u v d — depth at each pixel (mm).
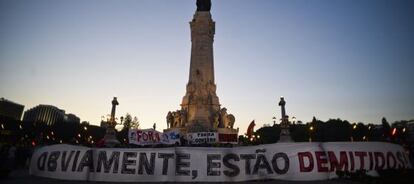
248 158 20734
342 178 20625
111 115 38500
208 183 19625
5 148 25359
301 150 21062
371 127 78562
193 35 59156
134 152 20672
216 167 20375
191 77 56969
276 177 20422
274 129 101438
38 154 22062
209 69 57031
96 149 20969
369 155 21750
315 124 96438
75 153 21078
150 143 33938
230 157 20672
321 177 20562
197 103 54469
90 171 20453
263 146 21172
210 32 59156
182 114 53688
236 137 40688
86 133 106500
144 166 20328
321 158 20984
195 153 20672
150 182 19875
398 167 22109
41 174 21500
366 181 19125
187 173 20203
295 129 98062
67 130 105875
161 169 20266
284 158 20812
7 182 18906
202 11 60719
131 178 20125
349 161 21297
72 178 20484
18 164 30656
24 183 18547
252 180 20297
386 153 22250
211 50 58531
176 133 35719
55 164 21188
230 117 54844
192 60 57750
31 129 100125
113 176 20234
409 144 33875
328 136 94312
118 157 20578
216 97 55844
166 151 20688
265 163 20672
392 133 36938
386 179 18562
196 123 52188
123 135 77125
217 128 52250
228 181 20109
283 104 37219
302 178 20375
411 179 18062
